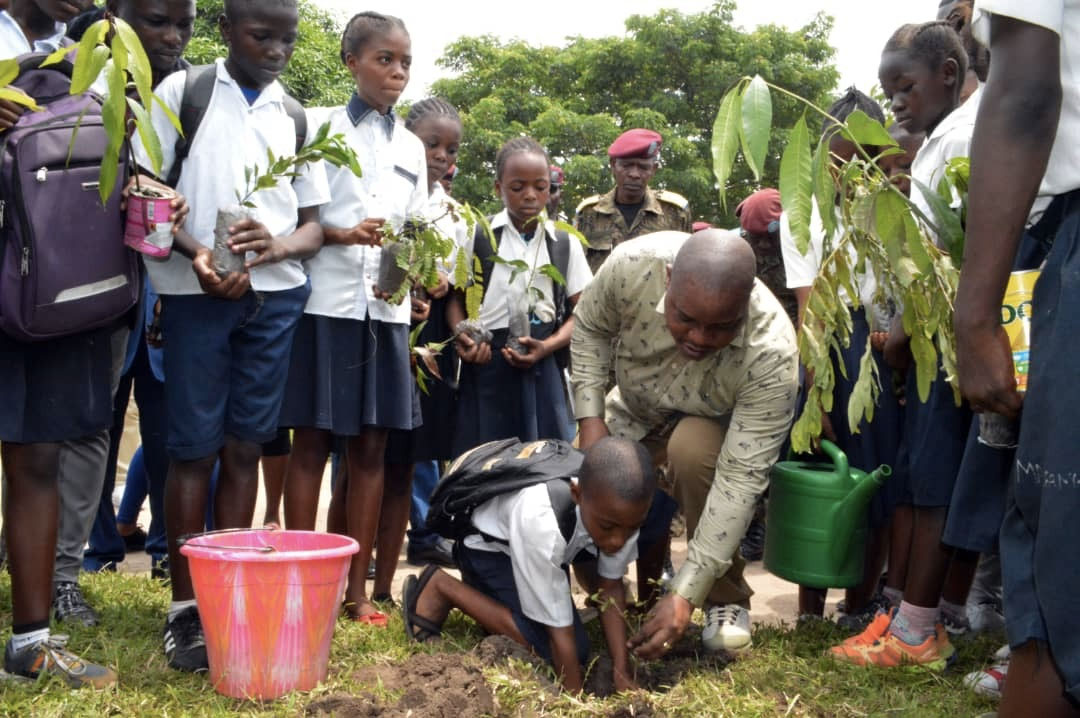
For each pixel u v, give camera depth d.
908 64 3.99
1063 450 1.83
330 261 3.84
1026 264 2.26
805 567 3.63
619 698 3.10
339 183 3.95
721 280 2.93
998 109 1.85
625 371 3.74
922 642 3.44
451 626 3.82
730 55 23.94
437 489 3.56
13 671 3.04
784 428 3.44
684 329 3.04
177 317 3.37
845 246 2.77
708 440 3.59
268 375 3.51
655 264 3.51
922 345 2.74
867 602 4.12
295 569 2.94
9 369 2.94
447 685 3.00
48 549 3.05
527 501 3.27
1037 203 2.23
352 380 3.87
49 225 2.83
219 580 2.92
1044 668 1.91
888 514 3.88
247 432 3.48
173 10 3.67
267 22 3.45
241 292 3.31
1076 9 1.94
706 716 2.97
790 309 5.37
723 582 3.66
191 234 3.45
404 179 4.19
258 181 3.36
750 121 2.03
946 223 2.43
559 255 4.88
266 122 3.59
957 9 4.52
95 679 3.02
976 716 3.01
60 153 2.88
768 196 5.32
